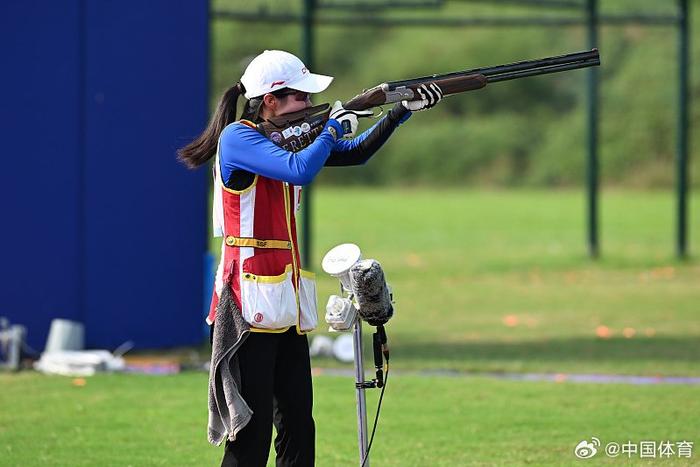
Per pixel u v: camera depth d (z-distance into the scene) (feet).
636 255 199.62
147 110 116.88
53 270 114.01
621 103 410.11
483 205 328.90
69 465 76.18
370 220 286.05
